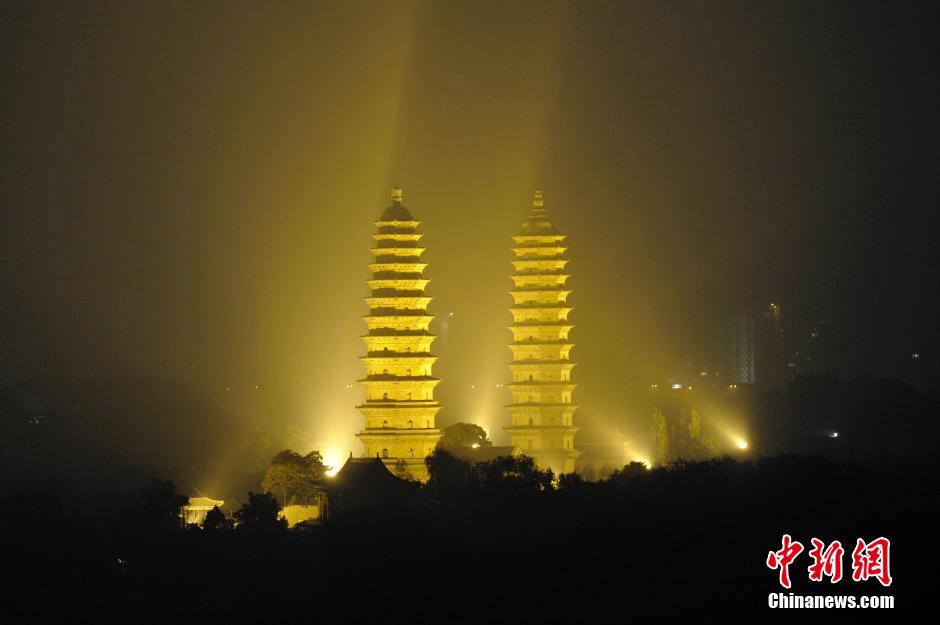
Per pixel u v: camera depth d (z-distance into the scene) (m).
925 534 194.88
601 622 181.88
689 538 196.25
